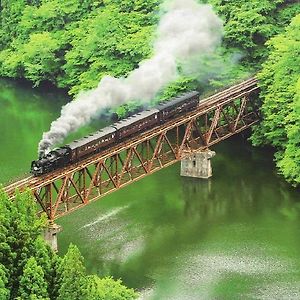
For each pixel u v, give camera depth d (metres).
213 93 115.38
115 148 91.19
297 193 101.06
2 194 62.03
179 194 101.31
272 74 113.38
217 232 90.81
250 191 102.12
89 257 84.69
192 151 104.38
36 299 57.75
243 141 120.19
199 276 81.12
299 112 102.06
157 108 99.88
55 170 84.56
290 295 77.38
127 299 64.25
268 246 87.19
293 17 126.88
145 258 84.75
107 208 96.81
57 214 84.88
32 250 60.78
